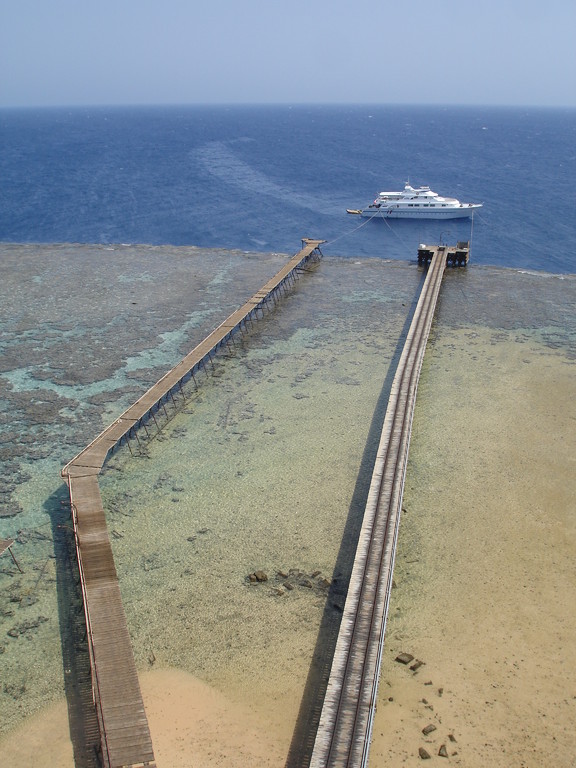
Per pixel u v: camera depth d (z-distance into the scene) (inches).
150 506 1045.8
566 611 816.3
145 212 4045.3
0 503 1059.9
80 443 1238.9
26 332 1804.9
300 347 1701.5
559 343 1699.1
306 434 1257.4
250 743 655.1
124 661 699.4
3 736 666.2
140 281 2269.9
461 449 1186.0
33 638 789.9
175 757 639.1
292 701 701.9
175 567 908.0
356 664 685.3
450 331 1786.4
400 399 1273.4
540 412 1323.8
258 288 2186.3
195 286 2213.3
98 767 627.5
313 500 1051.9
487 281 2267.5
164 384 1357.0
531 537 954.1
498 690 706.2
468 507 1021.8
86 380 1507.1
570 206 4131.4
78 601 849.5
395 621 802.2
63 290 2170.3
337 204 4325.8
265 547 943.7
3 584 881.5
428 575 879.1
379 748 639.1
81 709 696.4
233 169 6156.5
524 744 645.3
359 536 920.9
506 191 4756.4
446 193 4658.0
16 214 3986.2
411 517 997.8
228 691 715.4
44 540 968.9
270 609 828.0
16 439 1256.2
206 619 814.5
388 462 1061.1
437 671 730.2
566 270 2807.6
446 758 629.3
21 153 7815.0
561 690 706.2
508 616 809.5
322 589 859.4
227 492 1079.0
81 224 3747.5
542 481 1090.7
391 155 7519.7
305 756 641.6
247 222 3757.4
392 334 1782.7
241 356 1647.4
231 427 1293.1
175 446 1227.9
